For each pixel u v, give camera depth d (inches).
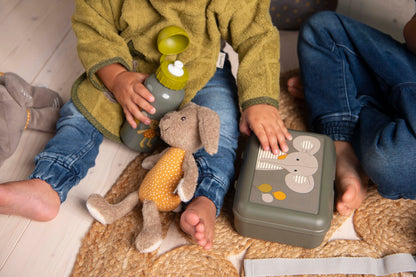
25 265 39.4
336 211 44.4
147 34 44.1
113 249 40.7
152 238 39.1
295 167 40.4
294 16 60.4
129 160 48.1
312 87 48.5
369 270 40.1
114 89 42.4
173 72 40.0
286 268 40.1
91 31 44.2
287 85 56.4
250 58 45.9
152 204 40.4
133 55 46.4
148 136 44.1
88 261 39.9
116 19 45.2
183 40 43.6
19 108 43.9
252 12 46.2
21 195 36.9
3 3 63.0
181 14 43.8
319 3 58.9
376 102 47.4
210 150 36.4
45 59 57.0
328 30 48.6
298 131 43.4
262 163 40.8
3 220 41.9
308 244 39.8
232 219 43.7
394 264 40.1
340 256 40.9
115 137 45.4
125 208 41.9
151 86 40.5
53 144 41.7
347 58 48.5
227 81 48.5
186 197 37.4
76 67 56.6
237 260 41.1
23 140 48.3
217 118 37.6
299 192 38.6
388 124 41.7
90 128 44.1
